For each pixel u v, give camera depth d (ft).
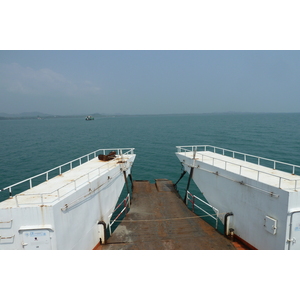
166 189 84.43
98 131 376.48
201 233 55.47
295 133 258.57
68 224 41.52
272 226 42.80
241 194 51.21
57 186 47.98
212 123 520.42
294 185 43.75
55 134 333.01
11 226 37.17
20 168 132.46
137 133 322.96
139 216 64.13
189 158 72.13
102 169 61.36
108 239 53.52
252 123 479.00
